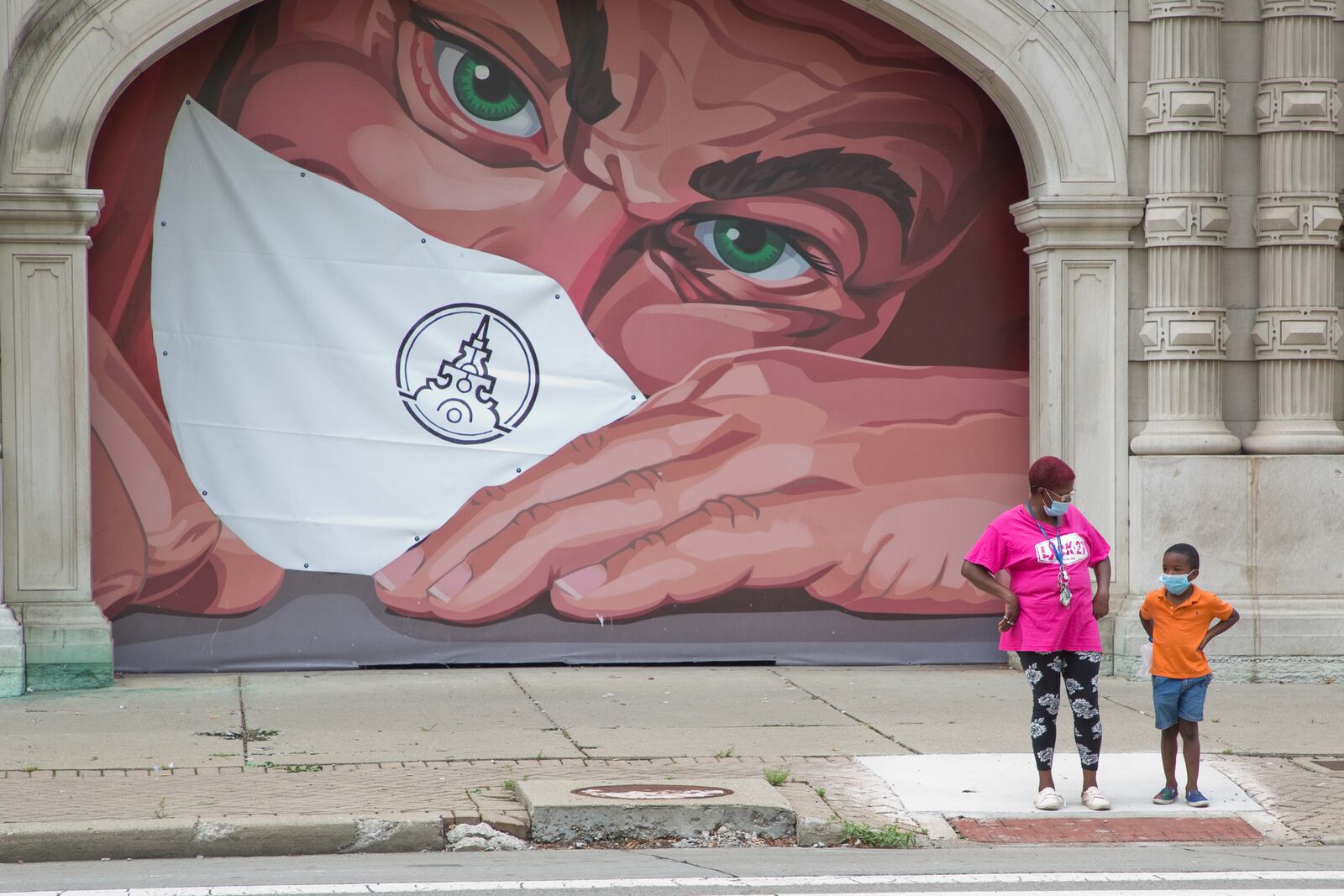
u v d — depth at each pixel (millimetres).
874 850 8922
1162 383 14562
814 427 14953
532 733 11672
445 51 14461
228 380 14227
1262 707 13117
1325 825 9516
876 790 10023
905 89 15039
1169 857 8656
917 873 8062
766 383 14891
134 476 14094
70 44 13289
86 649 13422
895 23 14672
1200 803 9781
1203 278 14500
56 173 13297
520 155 14578
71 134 13328
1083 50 14562
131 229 14023
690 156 14766
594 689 13625
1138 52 14641
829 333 14961
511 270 14578
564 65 14594
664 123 14734
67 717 12164
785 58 14867
